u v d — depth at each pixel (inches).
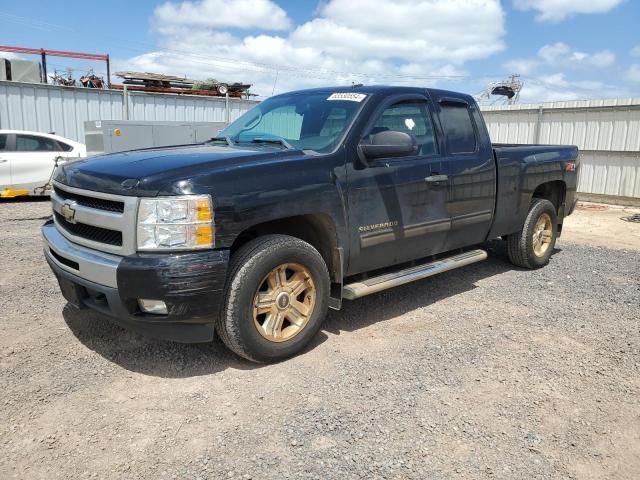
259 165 142.2
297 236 166.2
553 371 148.7
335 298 164.6
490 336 172.6
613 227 400.8
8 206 450.3
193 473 103.3
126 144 527.2
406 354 157.6
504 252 289.6
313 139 169.8
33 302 193.0
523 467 107.5
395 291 218.5
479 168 206.8
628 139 522.0
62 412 122.9
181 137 553.6
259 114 199.8
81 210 141.9
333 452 110.6
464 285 229.6
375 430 118.6
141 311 133.0
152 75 1015.0
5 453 107.7
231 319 137.6
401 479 102.9
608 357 158.6
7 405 124.8
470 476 104.3
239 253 140.1
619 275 250.7
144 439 113.6
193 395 131.6
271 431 117.4
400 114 182.1
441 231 193.5
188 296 128.0
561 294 218.8
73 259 139.6
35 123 661.3
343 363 150.9
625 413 128.3
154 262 126.4
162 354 153.2
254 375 142.6
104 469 103.9
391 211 173.2
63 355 151.2
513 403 131.4
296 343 151.4
